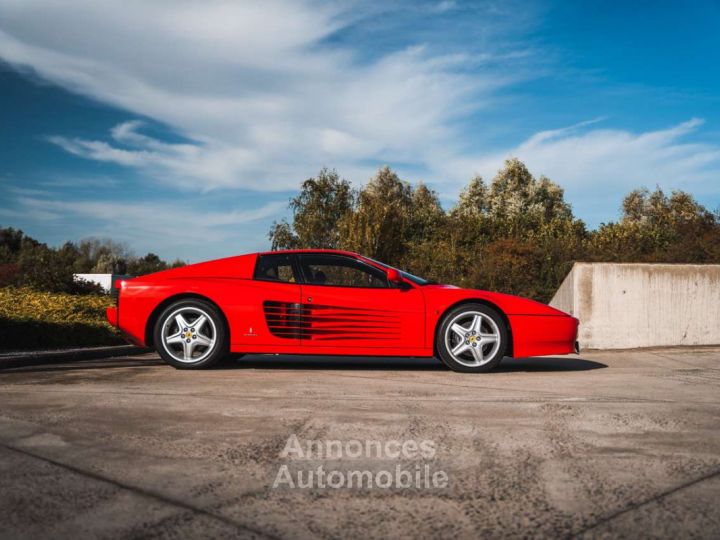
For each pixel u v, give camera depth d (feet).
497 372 17.61
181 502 6.52
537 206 104.27
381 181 126.00
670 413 11.00
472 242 60.44
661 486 7.02
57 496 6.68
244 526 5.90
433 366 19.30
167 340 17.80
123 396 12.66
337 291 17.83
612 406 11.68
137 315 17.84
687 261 40.50
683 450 8.51
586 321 24.39
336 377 15.94
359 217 57.47
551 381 15.40
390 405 11.75
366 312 17.62
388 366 19.10
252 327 17.60
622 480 7.23
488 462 7.97
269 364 19.29
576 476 7.38
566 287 26.76
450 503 6.51
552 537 5.66
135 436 9.25
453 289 18.17
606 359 21.34
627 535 5.69
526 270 45.70
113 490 6.88
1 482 7.13
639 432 9.55
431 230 63.52
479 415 10.80
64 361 20.39
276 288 17.85
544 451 8.47
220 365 18.94
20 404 11.72
